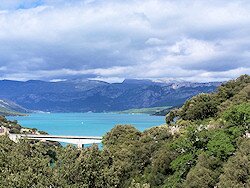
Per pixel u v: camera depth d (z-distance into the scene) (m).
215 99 132.12
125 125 129.00
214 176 72.75
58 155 50.06
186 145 88.12
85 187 45.75
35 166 41.00
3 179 35.91
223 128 90.06
